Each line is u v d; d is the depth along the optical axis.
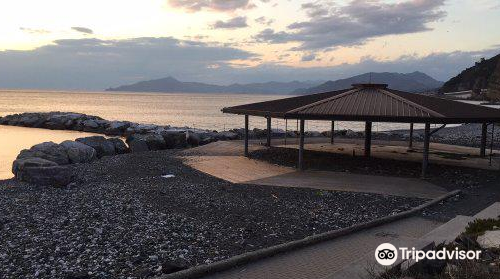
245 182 18.38
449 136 41.81
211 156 26.61
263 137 40.44
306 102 23.05
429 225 11.66
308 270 8.02
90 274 8.19
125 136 49.31
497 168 21.27
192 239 10.56
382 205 14.32
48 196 15.67
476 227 9.04
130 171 21.72
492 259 7.00
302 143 21.02
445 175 19.56
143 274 8.09
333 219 12.61
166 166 23.09
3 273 8.30
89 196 15.55
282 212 13.38
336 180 18.56
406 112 19.19
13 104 150.88
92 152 26.42
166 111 123.62
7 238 10.54
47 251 9.55
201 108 146.50
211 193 16.22
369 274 6.07
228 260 8.20
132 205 14.02
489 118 20.08
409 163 22.38
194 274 7.61
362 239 10.22
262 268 8.14
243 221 12.32
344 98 22.06
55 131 55.00
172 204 14.33
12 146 37.88
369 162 22.66
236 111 25.47
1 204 14.32
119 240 10.36
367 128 24.50
